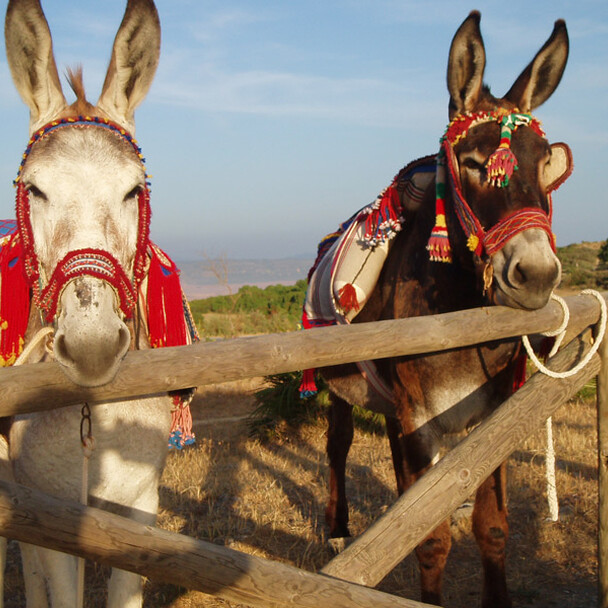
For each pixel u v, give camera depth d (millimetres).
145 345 2617
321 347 1901
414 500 2053
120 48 2342
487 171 2543
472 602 3627
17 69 2225
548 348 2967
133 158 2176
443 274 2998
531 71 2848
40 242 2070
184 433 2768
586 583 3748
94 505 2420
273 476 5695
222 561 1691
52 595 2350
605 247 34531
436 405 3023
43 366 1647
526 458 5734
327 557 4219
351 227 3629
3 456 2607
